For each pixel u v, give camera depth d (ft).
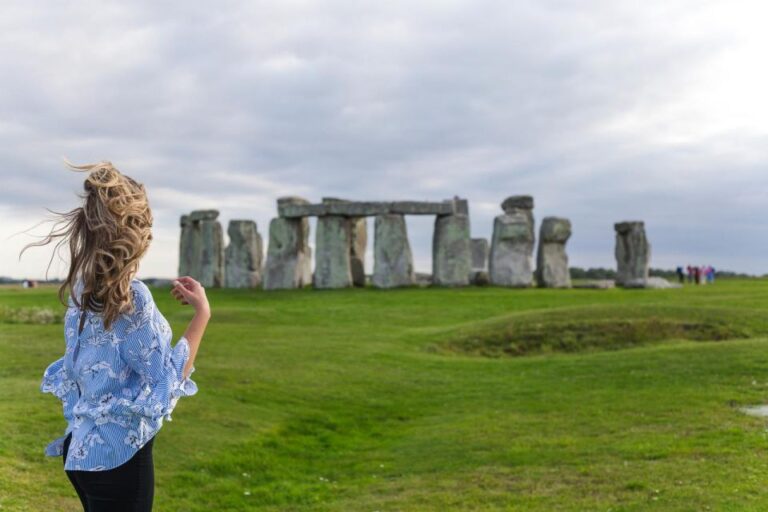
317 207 169.27
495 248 173.78
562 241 175.83
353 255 189.06
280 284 172.35
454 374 76.69
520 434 51.47
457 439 51.47
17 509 34.40
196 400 58.75
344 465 48.19
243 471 45.68
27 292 171.73
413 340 96.58
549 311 106.93
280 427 54.85
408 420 59.98
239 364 74.43
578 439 48.78
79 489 16.02
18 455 41.52
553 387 67.82
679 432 48.14
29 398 53.21
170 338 16.43
